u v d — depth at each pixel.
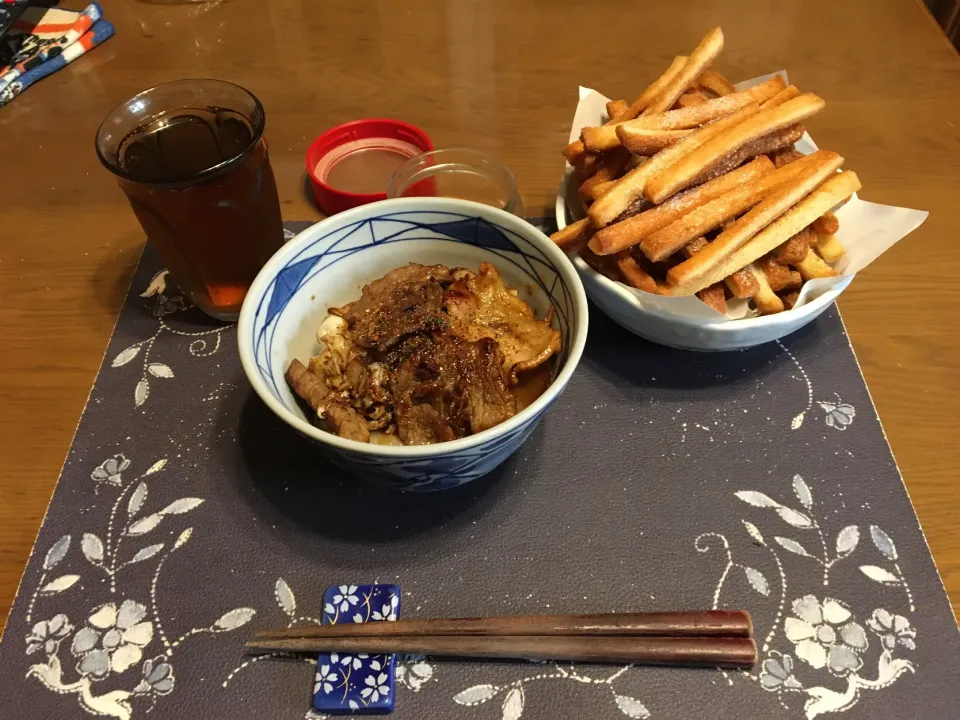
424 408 0.35
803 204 0.38
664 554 0.35
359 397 0.36
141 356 0.43
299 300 0.37
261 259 0.43
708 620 0.31
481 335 0.37
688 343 0.40
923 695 0.31
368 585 0.34
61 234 0.50
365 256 0.39
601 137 0.41
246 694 0.31
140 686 0.32
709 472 0.38
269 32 0.66
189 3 0.69
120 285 0.47
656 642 0.31
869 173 0.51
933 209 0.49
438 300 0.37
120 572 0.35
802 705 0.31
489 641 0.31
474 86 0.60
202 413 0.41
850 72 0.60
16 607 0.34
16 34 0.63
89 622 0.33
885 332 0.43
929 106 0.56
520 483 0.38
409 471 0.31
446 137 0.56
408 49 0.64
